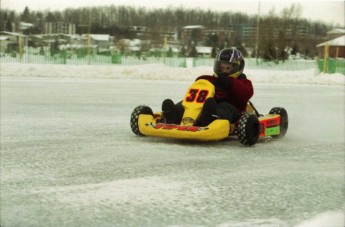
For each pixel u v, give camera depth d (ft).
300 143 79.82
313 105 143.13
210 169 58.75
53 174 54.85
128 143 74.13
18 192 47.88
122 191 48.65
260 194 48.65
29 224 39.58
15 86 172.24
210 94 75.25
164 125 73.51
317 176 56.65
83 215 41.78
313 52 499.92
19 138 76.69
